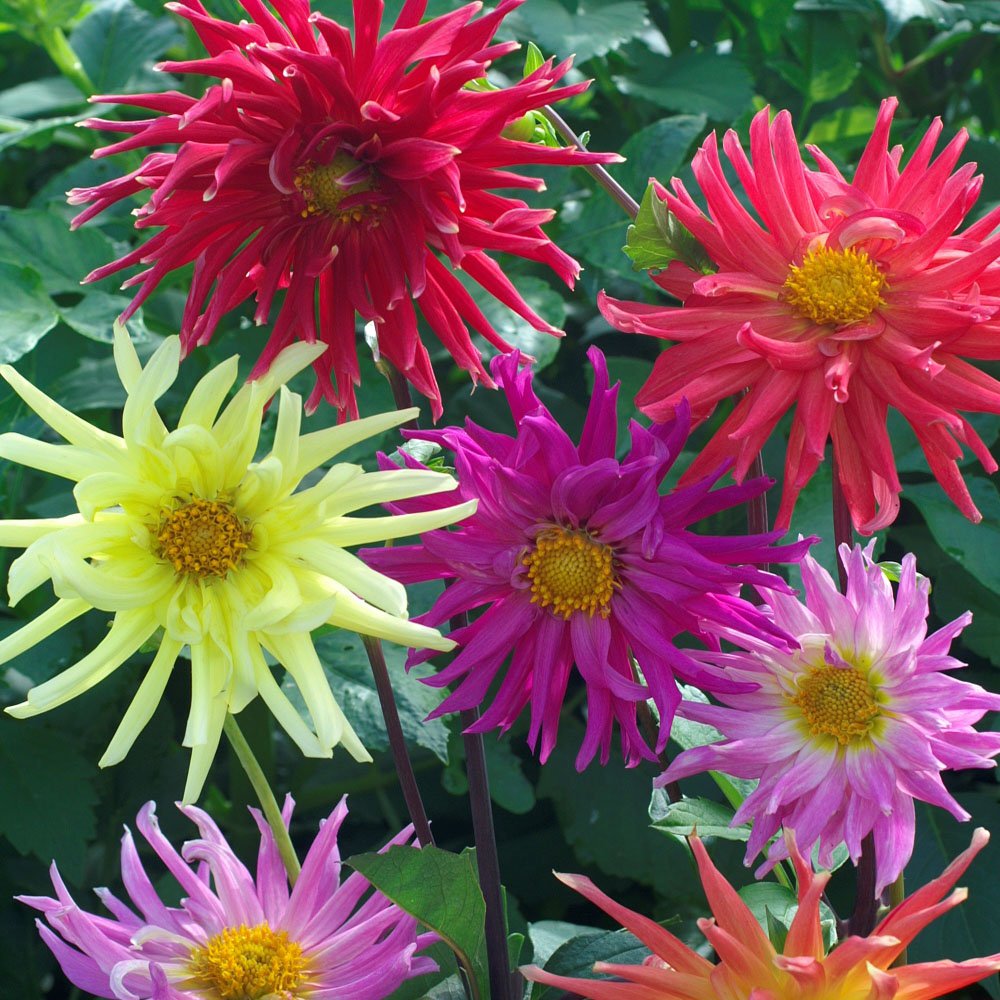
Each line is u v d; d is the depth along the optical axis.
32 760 1.08
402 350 0.79
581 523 0.79
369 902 0.87
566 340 1.38
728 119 1.22
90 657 0.76
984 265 0.80
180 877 0.86
